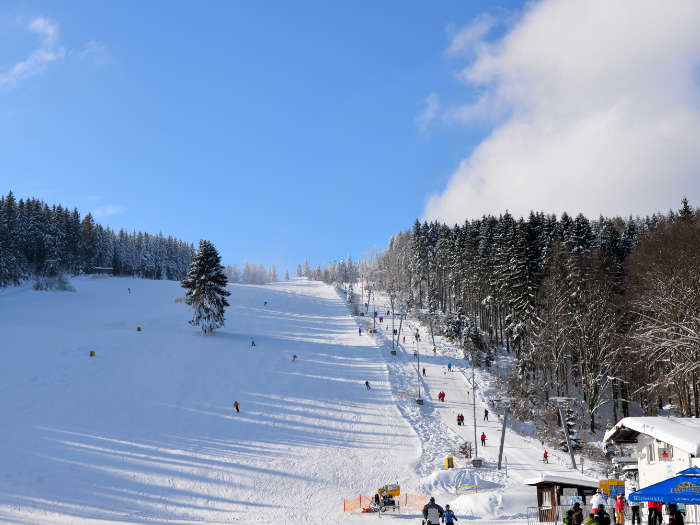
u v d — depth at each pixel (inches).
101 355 2391.7
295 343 3221.0
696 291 1572.3
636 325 1929.1
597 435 2089.1
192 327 3353.8
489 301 3336.6
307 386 2361.0
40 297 3964.1
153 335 2965.1
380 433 1913.1
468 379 2714.1
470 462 1680.6
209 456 1547.7
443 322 3727.9
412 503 1275.8
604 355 2203.5
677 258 1790.1
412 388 2504.9
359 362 2883.9
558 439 1999.3
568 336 2389.3
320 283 7490.2
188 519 1143.0
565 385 2524.6
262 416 1940.2
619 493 881.5
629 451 1723.7
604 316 2230.6
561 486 895.1
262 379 2385.6
